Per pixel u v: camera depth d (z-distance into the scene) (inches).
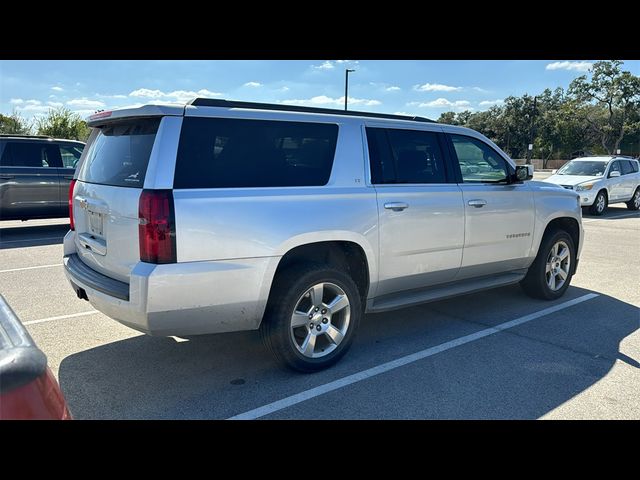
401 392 144.6
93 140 167.6
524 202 215.6
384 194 169.0
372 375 155.7
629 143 2030.0
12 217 407.5
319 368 157.2
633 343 183.9
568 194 239.6
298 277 148.9
